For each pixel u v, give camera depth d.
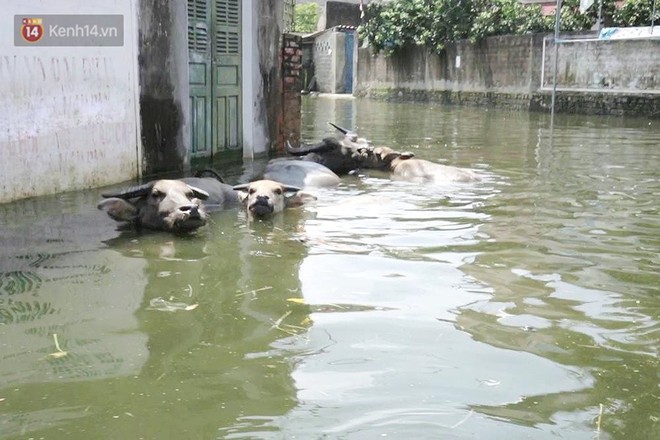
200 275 4.84
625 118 18.89
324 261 5.19
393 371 3.30
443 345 3.62
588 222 6.47
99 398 3.02
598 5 21.95
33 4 6.94
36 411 2.90
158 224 6.28
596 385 3.20
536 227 6.26
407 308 4.17
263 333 3.76
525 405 2.99
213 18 9.86
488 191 8.16
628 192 7.98
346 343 3.63
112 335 3.73
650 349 3.62
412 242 5.75
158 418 2.85
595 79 20.14
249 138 10.85
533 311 4.14
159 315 4.04
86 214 6.68
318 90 36.50
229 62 10.34
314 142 13.28
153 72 8.58
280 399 3.01
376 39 30.11
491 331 3.83
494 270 4.95
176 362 3.38
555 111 21.53
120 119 8.16
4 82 6.74
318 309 4.15
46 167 7.30
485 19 24.97
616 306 4.25
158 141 8.80
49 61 7.19
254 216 6.93
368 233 6.10
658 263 5.15
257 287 4.57
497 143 13.16
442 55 27.19
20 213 6.62
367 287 4.56
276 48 11.45
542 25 23.84
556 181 8.81
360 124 17.52
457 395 3.07
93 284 4.62
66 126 7.46
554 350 3.58
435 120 18.81
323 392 3.08
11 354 3.47
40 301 4.27
